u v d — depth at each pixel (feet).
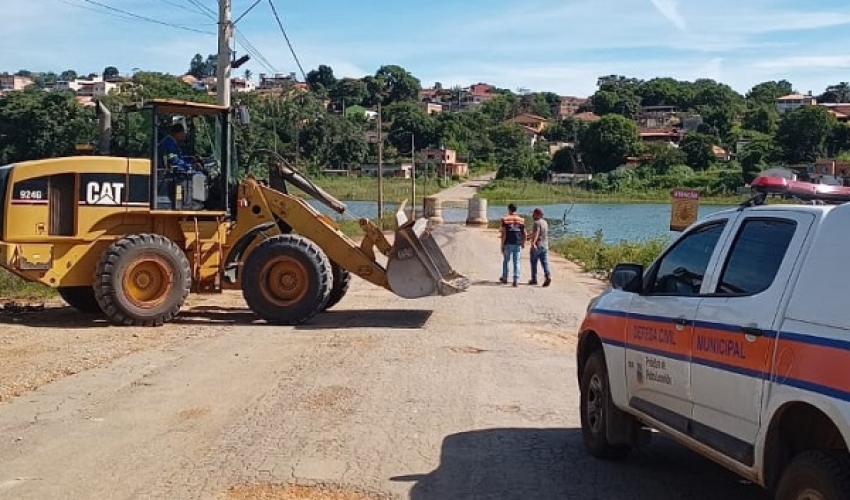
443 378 34.04
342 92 442.09
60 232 47.37
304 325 47.83
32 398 30.17
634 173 282.36
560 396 31.32
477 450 24.70
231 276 50.49
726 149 273.95
